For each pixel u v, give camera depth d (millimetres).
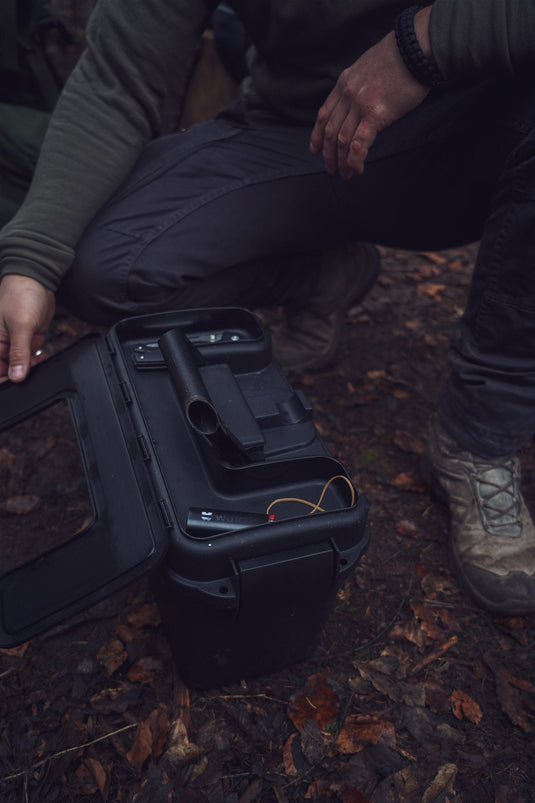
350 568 1130
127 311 1682
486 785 1248
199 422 1158
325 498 1197
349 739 1301
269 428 1278
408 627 1514
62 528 1714
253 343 1401
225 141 1691
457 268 3100
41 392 1357
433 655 1463
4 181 2113
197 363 1322
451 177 1604
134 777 1231
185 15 1541
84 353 1379
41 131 2100
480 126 1487
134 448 1188
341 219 1738
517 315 1382
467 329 1530
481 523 1568
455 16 1229
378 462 1954
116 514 1139
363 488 1860
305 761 1268
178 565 1079
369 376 2312
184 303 1733
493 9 1212
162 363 1349
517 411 1490
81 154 1507
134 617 1496
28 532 1700
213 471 1177
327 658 1443
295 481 1207
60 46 2174
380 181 1632
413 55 1258
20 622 1089
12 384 1359
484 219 1710
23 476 1855
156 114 1607
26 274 1406
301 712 1335
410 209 1703
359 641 1484
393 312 2709
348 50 1511
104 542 1120
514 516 1565
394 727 1329
